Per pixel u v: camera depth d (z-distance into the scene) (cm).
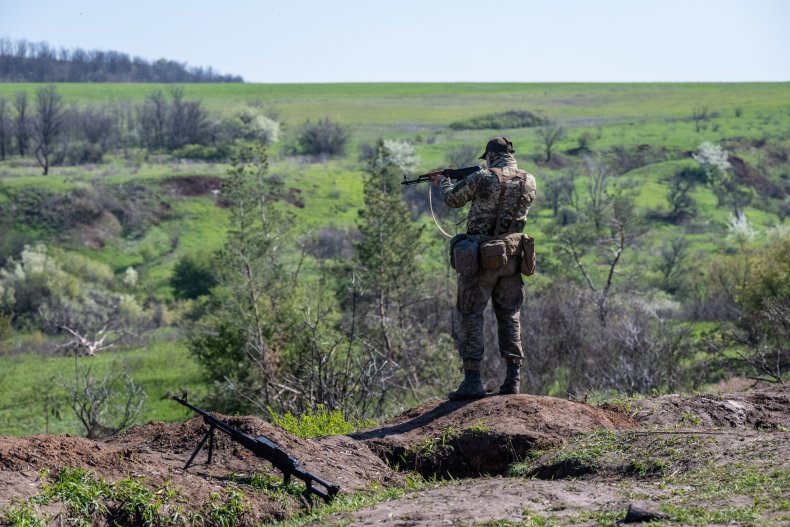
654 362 5122
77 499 1399
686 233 16512
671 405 1973
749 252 9144
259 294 6444
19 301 11456
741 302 6925
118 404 6322
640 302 7162
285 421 2628
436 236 8300
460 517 1336
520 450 1752
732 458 1498
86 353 9000
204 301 9519
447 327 7012
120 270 14075
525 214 1936
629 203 10488
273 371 5656
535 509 1359
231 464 1669
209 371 6216
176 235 15175
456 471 1789
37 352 9281
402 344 5975
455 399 2019
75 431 6019
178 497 1488
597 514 1295
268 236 6975
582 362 5519
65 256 13362
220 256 6894
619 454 1606
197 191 16650
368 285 6856
